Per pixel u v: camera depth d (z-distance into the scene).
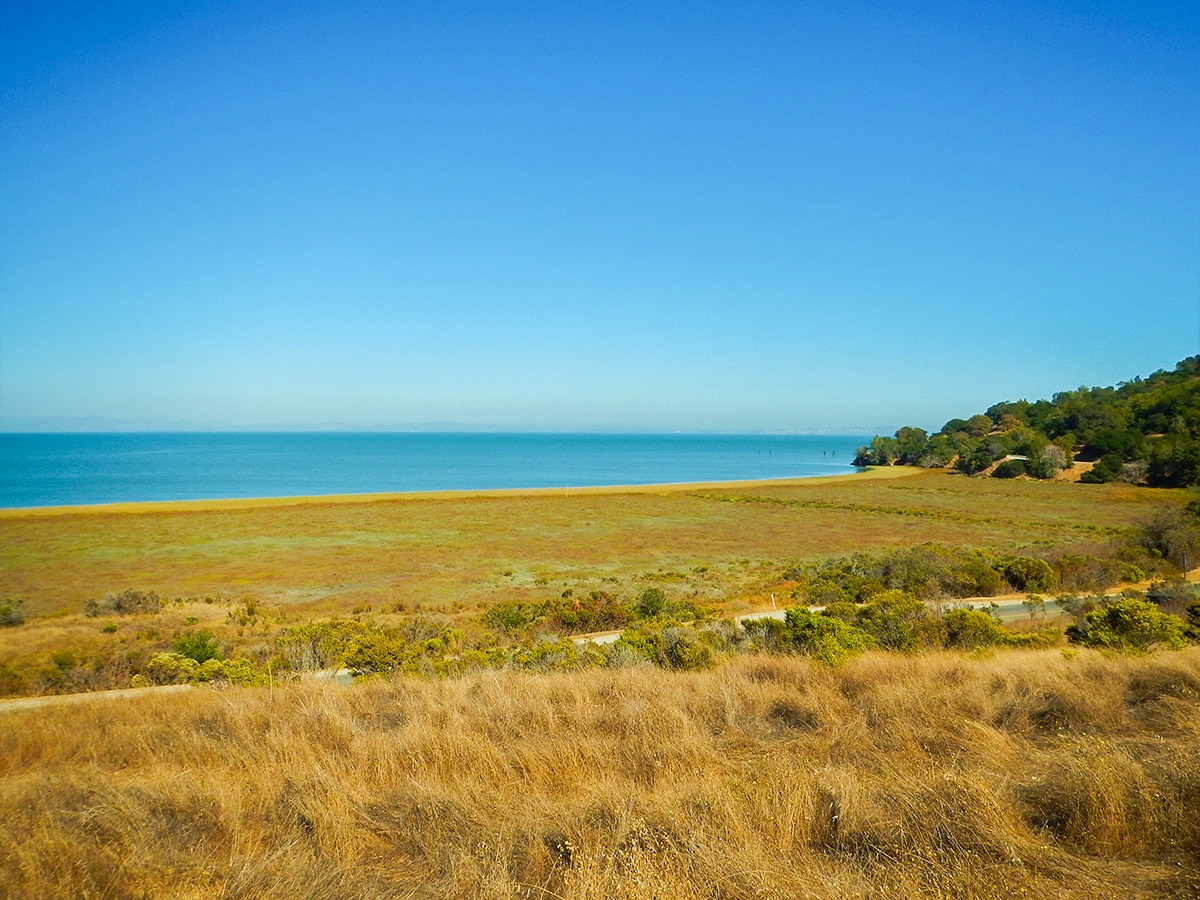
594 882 3.10
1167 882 3.00
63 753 6.30
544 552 51.22
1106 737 5.26
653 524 66.88
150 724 6.98
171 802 4.41
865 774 4.65
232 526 64.50
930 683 7.29
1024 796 4.05
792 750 5.41
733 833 3.54
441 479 136.00
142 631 27.09
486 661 14.58
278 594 37.28
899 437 168.25
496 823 3.99
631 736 5.64
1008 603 28.55
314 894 3.27
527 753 5.16
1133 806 3.55
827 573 36.12
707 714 6.43
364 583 40.22
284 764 5.26
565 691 7.65
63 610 31.86
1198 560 37.94
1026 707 6.14
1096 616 15.23
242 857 3.62
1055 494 89.69
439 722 6.44
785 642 13.45
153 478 135.38
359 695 8.35
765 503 84.88
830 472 153.12
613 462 199.62
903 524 65.88
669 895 3.04
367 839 4.01
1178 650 10.96
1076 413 124.31
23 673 17.94
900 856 3.35
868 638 14.13
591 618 26.95
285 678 13.05
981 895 2.95
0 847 3.56
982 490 96.31
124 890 3.31
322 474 148.25
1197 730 4.87
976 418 153.25
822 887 3.05
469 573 43.28
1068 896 2.92
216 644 22.42
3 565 45.75
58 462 188.75
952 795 3.79
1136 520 64.56
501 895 3.13
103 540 56.31
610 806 4.04
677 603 30.95
